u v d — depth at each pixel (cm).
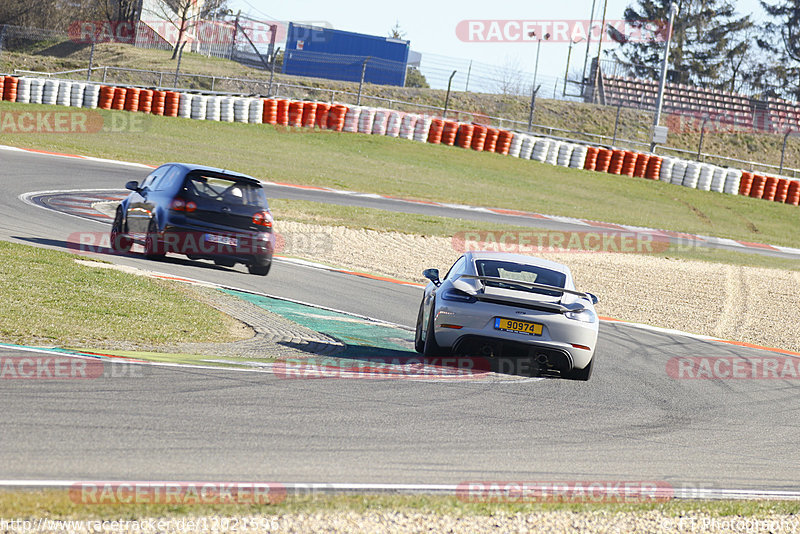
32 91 12719
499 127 16512
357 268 6234
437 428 2320
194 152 11419
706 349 4706
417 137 14700
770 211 14025
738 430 2781
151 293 3884
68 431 1905
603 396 3041
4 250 4284
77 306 3359
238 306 4016
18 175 7838
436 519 1630
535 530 1648
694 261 8806
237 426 2103
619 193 13550
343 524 1552
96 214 6562
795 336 5641
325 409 2366
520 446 2250
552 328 3117
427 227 8456
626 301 6253
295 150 12900
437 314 3158
